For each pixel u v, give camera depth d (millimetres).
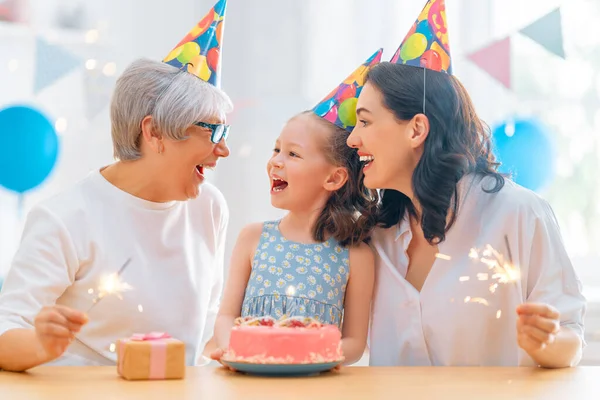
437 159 1458
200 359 1595
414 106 1465
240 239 1610
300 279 1516
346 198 1587
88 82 2389
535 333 1222
